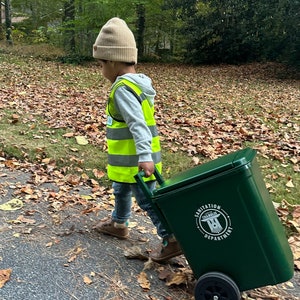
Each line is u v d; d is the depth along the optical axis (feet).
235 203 3.41
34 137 9.20
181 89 19.75
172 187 3.54
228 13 31.07
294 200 6.61
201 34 32.17
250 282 3.60
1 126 9.91
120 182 4.29
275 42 29.89
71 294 3.96
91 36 32.14
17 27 41.63
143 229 5.42
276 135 10.51
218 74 27.53
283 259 3.54
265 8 27.09
